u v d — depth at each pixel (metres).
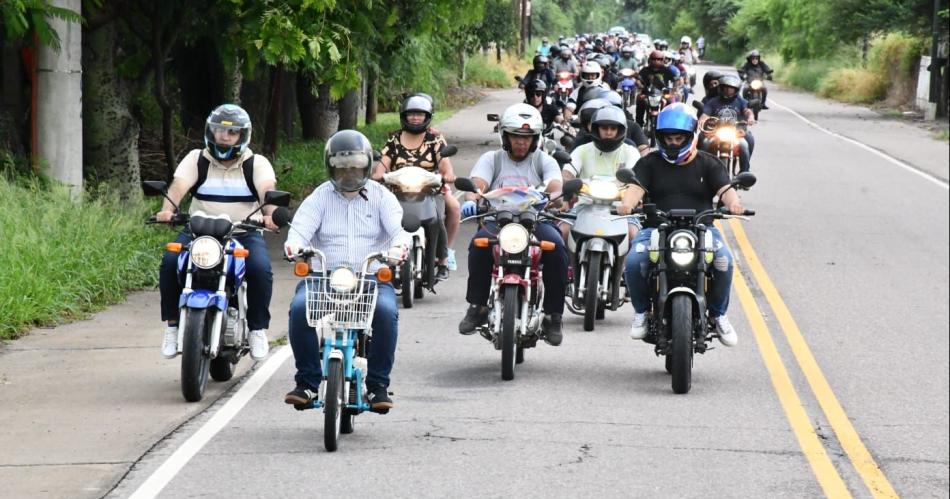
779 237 33.22
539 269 18.14
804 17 119.62
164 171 41.69
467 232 34.69
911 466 13.89
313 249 14.28
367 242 14.77
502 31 76.50
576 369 18.84
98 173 31.69
